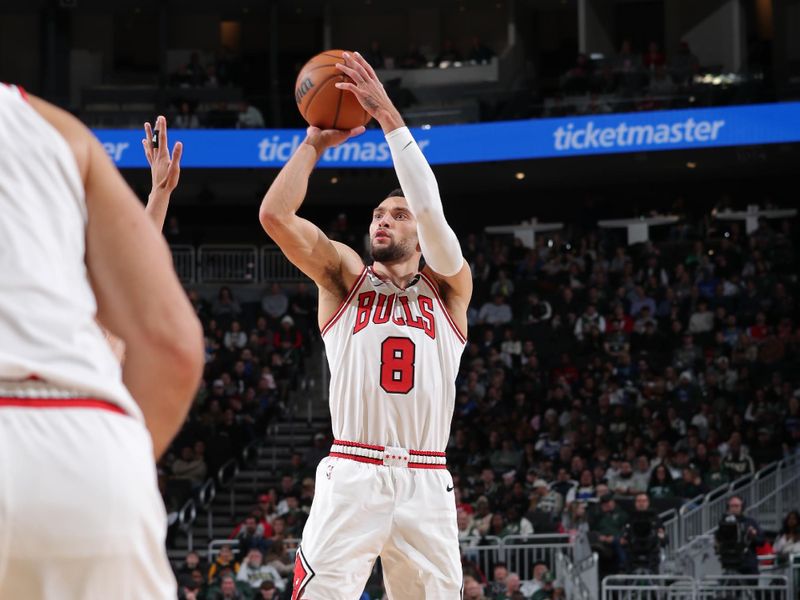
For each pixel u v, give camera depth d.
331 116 5.64
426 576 5.70
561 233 33.53
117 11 36.97
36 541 2.16
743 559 18.22
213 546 22.09
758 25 37.12
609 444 23.22
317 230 5.89
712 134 28.09
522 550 19.34
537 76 37.81
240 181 32.59
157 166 4.55
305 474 22.94
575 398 25.30
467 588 16.84
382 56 36.06
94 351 2.31
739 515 18.89
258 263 32.78
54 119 2.40
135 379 2.38
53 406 2.23
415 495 5.73
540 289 29.75
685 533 20.14
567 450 22.44
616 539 18.62
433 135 30.38
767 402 23.84
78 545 2.18
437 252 5.61
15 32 37.00
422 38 37.94
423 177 5.52
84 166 2.39
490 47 37.75
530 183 34.44
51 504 2.16
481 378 26.17
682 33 35.53
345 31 38.56
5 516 2.13
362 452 5.74
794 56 34.38
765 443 22.84
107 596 2.24
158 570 2.34
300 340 29.05
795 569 17.91
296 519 20.67
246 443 26.02
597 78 29.77
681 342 26.91
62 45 36.19
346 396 5.80
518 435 23.88
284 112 31.97
